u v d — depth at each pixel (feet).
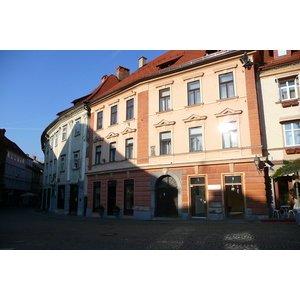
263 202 48.78
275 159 51.96
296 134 51.60
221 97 56.80
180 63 65.26
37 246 29.19
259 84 55.62
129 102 73.00
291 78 53.57
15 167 191.21
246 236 31.04
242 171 51.57
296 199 48.52
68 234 39.06
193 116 58.49
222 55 55.77
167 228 42.50
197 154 57.26
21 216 86.48
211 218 53.16
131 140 69.97
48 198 114.73
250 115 52.75
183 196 57.47
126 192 68.80
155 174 62.39
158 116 64.54
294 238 28.76
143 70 81.05
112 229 44.32
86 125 86.63
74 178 89.25
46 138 130.62
